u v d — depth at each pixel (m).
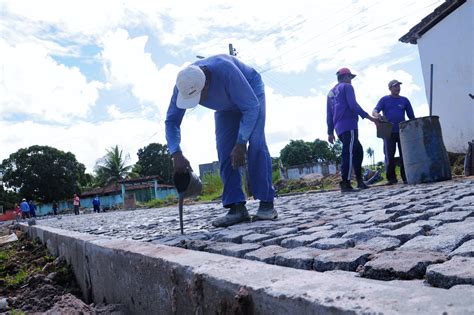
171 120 3.92
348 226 3.17
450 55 13.97
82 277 3.59
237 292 1.59
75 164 65.75
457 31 13.62
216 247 2.90
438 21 14.22
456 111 13.95
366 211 4.08
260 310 1.49
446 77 14.23
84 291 3.53
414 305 1.12
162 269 2.18
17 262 5.47
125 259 2.64
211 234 3.66
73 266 3.96
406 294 1.23
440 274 1.53
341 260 2.01
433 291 1.23
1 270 5.00
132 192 53.75
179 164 3.79
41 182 62.25
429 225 2.69
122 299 2.71
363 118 7.72
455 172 11.71
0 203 63.88
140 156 76.38
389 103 8.24
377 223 3.18
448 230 2.45
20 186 62.75
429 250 2.03
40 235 6.91
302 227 3.42
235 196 4.19
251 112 3.79
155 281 2.27
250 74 4.15
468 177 7.74
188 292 1.94
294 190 18.17
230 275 1.71
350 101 7.52
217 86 3.79
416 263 1.75
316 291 1.37
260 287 1.50
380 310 1.12
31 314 2.97
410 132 7.29
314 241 2.68
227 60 3.86
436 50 14.49
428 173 7.20
